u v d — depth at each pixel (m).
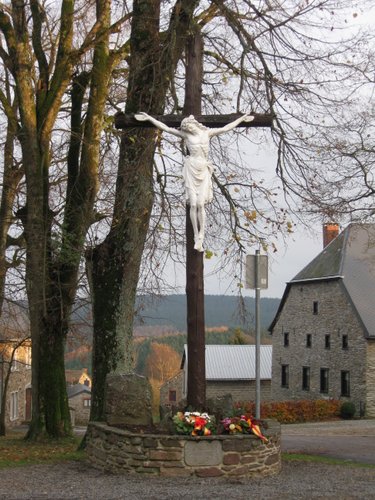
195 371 10.45
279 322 47.41
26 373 48.47
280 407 35.38
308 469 11.17
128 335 13.77
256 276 11.29
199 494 8.60
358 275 40.53
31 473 10.43
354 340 38.47
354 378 38.22
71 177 16.42
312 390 42.84
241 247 15.85
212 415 10.25
